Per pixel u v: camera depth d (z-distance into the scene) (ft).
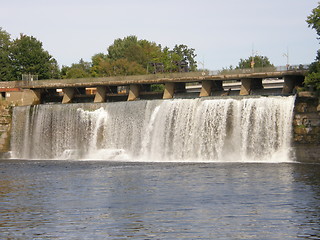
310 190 208.64
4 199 205.16
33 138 414.82
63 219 171.53
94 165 319.47
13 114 427.33
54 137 404.57
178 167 291.38
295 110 307.78
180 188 219.82
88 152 387.55
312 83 306.35
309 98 303.27
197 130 340.18
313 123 301.84
